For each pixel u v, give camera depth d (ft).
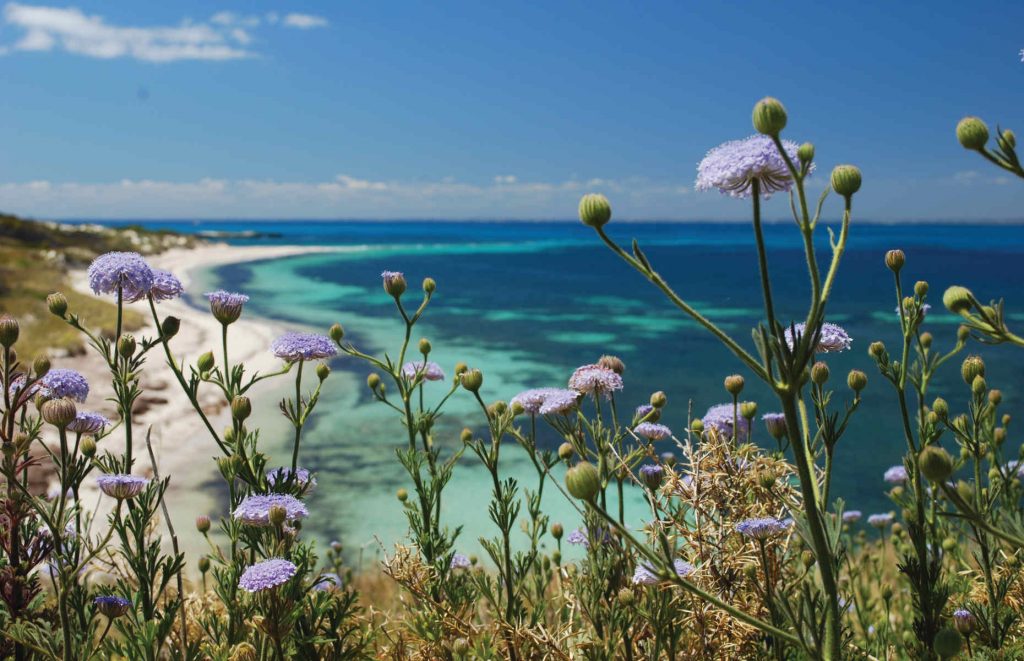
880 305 171.22
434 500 11.98
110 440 50.11
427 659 10.19
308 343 10.85
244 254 329.52
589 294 191.42
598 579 10.00
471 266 308.60
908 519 9.46
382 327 120.98
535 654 10.32
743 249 524.11
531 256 398.83
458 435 55.72
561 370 85.97
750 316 144.36
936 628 8.68
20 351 69.46
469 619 10.51
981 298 185.88
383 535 37.96
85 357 72.95
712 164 6.37
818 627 6.55
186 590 12.80
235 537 9.65
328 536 38.06
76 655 8.46
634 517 30.32
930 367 9.04
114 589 9.62
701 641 9.62
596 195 6.11
